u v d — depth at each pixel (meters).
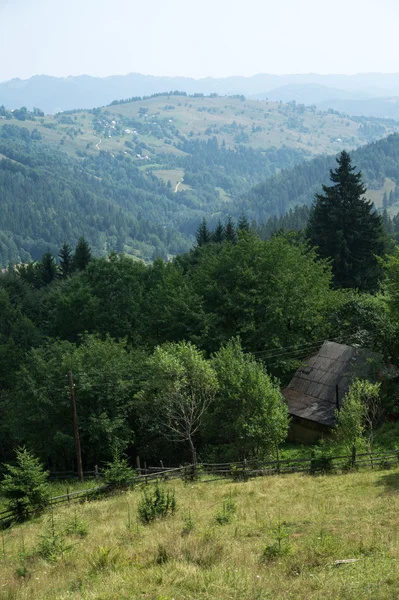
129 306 64.88
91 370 43.34
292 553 15.17
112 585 13.88
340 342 51.94
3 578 16.89
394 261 40.09
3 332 73.12
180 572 14.11
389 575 12.60
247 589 12.59
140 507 23.23
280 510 21.72
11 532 25.36
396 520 17.89
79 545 19.81
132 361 46.78
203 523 20.58
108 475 31.75
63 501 29.97
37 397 43.00
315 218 80.38
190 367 38.25
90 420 42.16
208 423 38.50
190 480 32.84
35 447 43.97
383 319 45.94
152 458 44.69
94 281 67.31
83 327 65.75
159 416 40.78
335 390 45.09
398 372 44.56
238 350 40.47
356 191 77.06
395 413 42.12
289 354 50.03
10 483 28.39
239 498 25.98
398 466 29.70
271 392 36.75
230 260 54.88
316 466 31.31
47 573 16.67
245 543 17.03
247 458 36.66
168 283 61.28
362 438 33.81
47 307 85.69
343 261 74.75
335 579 12.79
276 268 53.81
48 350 49.31
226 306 51.94
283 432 36.50
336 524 18.59
